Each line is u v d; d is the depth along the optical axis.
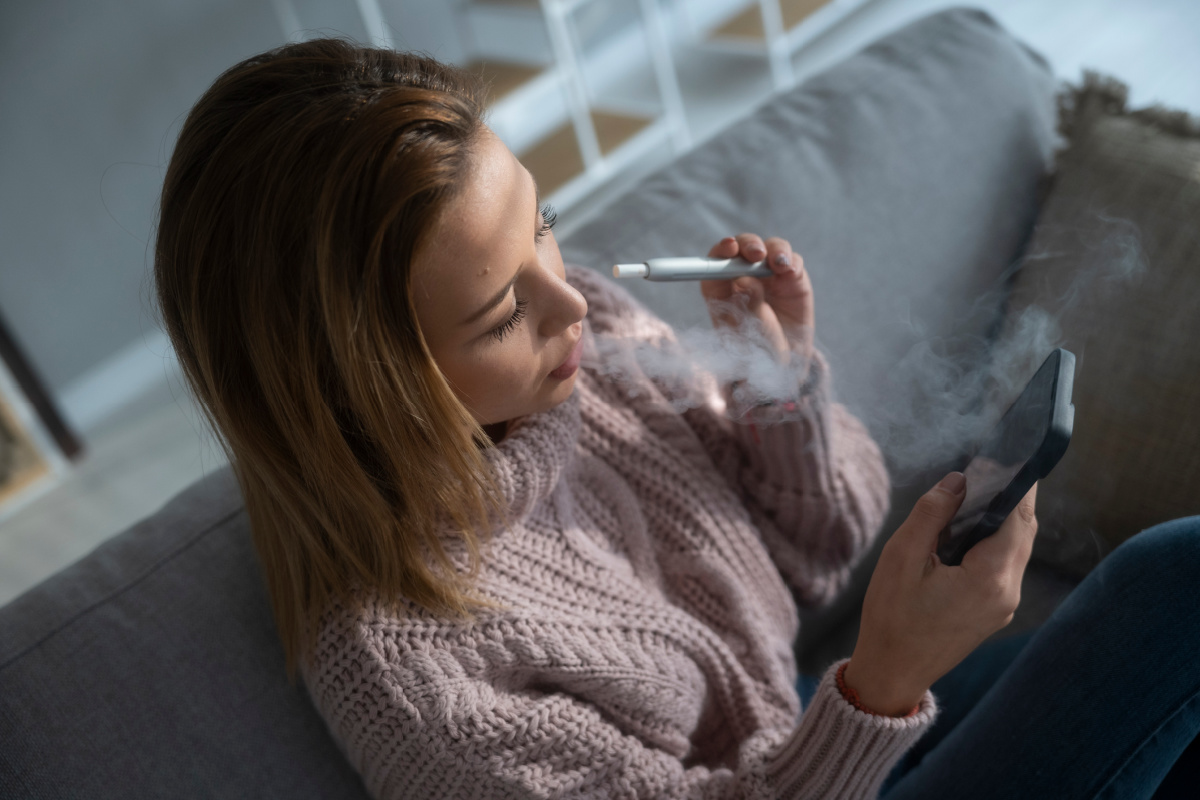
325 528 0.61
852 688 0.62
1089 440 0.90
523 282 0.55
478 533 0.66
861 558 0.96
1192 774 0.72
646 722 0.69
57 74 2.26
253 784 0.68
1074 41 2.51
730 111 2.88
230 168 0.52
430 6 2.76
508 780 0.61
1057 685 0.67
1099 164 0.96
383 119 0.49
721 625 0.78
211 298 0.55
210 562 0.75
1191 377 0.85
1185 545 0.66
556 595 0.68
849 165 1.04
